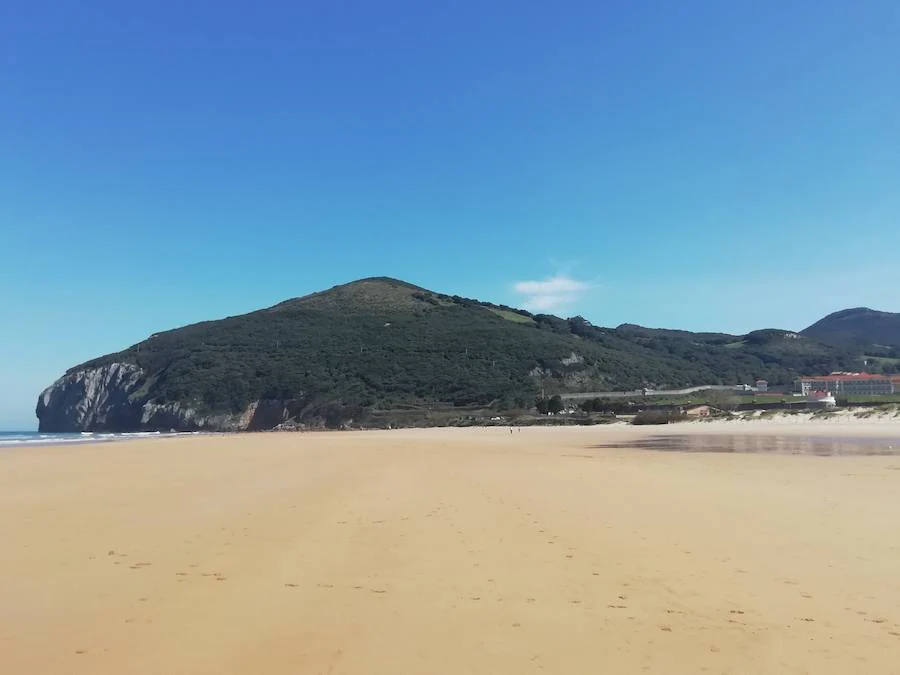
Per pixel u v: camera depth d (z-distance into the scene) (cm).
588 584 751
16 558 891
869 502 1336
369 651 552
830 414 6881
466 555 898
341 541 991
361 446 4212
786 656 536
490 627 611
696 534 1024
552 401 10988
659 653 546
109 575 798
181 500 1468
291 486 1747
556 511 1269
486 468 2306
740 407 9062
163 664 525
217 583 761
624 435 5475
